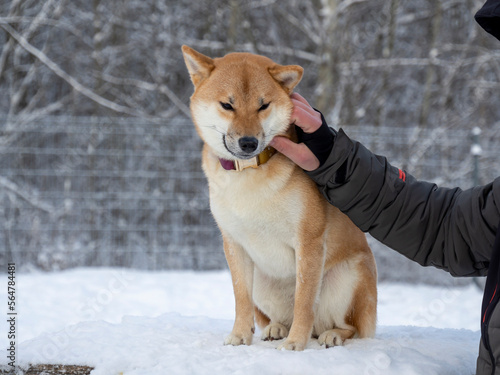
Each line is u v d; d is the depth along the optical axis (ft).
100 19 40.09
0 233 26.99
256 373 6.79
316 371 7.04
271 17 42.78
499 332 6.27
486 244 7.46
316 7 40.73
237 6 37.93
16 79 39.50
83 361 7.73
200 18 43.62
